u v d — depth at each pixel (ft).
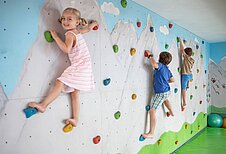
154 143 8.18
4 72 3.55
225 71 15.34
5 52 3.55
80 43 4.37
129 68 6.63
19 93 3.75
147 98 7.61
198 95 13.28
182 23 9.78
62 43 4.11
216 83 15.70
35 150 4.01
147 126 7.68
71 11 4.21
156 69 7.53
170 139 9.53
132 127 6.82
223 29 11.11
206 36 13.19
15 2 3.68
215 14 8.21
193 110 12.42
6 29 3.56
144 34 7.38
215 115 15.21
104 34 5.63
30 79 3.92
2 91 3.52
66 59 4.58
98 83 5.44
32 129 3.96
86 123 5.10
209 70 15.89
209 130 14.24
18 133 3.74
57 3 4.40
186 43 11.24
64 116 4.56
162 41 8.63
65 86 4.41
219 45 15.52
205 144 11.28
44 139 4.17
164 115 8.92
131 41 6.70
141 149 7.34
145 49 7.45
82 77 4.39
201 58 13.85
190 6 7.21
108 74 5.77
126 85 6.51
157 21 8.25
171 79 7.72
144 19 7.39
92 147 5.28
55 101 4.37
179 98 10.37
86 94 5.08
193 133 12.54
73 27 4.29
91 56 5.22
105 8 5.66
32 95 3.95
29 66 3.90
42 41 4.11
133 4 6.81
